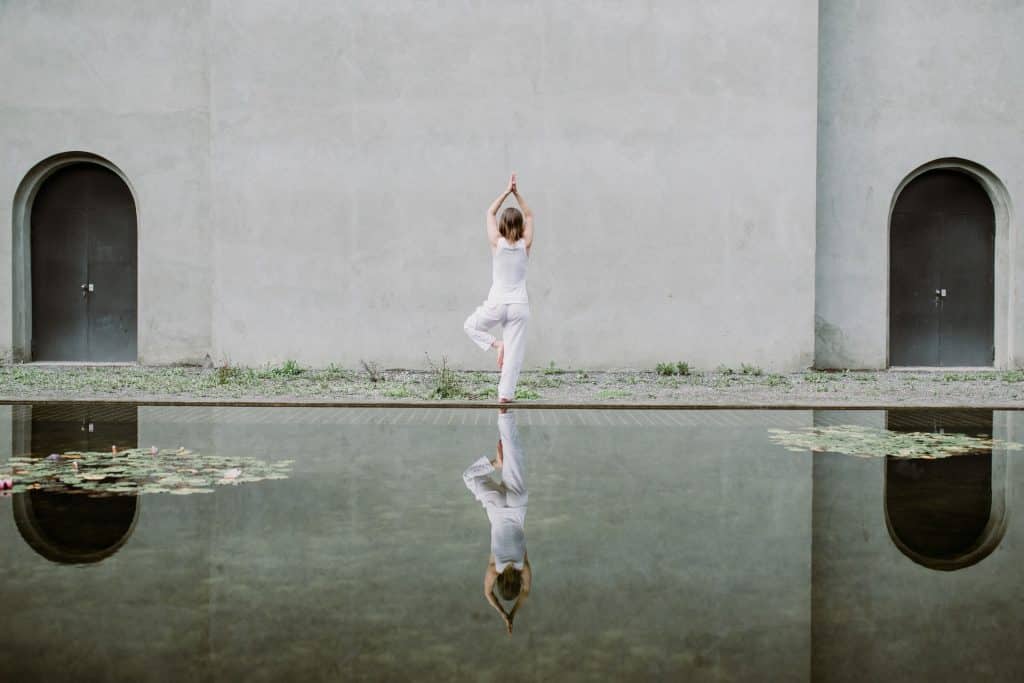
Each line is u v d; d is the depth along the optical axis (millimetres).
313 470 3604
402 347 9648
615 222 9570
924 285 10422
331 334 9664
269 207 9641
